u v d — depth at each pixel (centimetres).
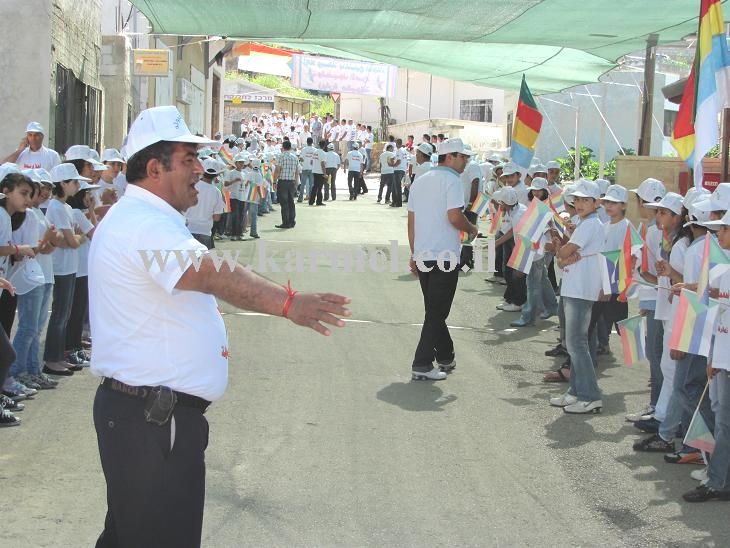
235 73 5956
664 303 678
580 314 749
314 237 1939
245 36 1386
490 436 683
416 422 711
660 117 2848
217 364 332
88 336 930
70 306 814
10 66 1361
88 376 811
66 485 551
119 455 322
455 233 845
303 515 521
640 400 802
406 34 1243
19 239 728
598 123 2898
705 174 1354
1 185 695
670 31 1163
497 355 967
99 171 879
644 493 576
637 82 2706
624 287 684
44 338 934
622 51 1348
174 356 321
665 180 1650
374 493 559
